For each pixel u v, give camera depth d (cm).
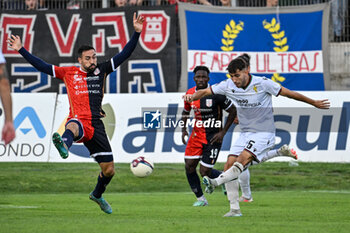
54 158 4722
